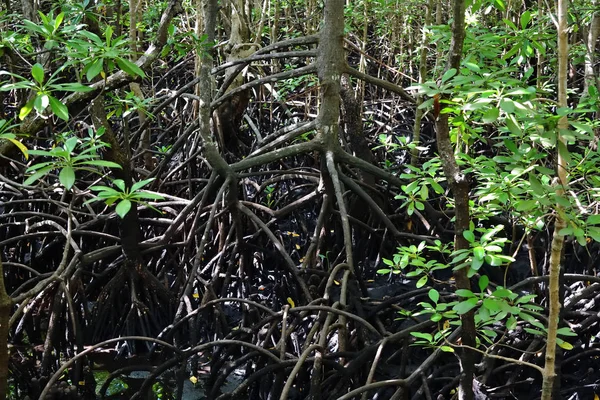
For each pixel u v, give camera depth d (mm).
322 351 4777
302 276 6227
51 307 6344
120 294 6715
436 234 7223
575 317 5406
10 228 7691
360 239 7461
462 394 3664
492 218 6523
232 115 8805
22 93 6250
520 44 4559
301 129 6414
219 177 6434
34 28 3795
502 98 2625
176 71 12203
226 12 8844
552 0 6918
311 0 10008
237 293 7133
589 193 3588
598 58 8852
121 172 6168
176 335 6254
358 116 8008
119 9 7207
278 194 8680
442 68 7324
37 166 3016
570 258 7191
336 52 6254
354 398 5137
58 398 5062
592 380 5293
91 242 7383
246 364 5855
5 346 3172
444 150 3143
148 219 7250
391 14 10273
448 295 5883
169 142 10070
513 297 2980
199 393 5797
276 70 10164
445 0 10742
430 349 5523
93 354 6512
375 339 5438
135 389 5926
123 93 9102
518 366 5121
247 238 7047
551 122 2588
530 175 2686
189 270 7066
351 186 6453
